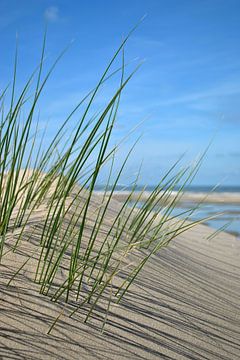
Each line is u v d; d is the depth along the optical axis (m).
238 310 2.05
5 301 1.46
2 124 1.70
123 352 1.40
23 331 1.35
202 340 1.64
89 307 1.58
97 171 1.59
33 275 1.66
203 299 2.04
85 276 1.79
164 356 1.45
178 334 1.62
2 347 1.26
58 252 1.90
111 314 1.59
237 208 10.87
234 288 2.39
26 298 1.51
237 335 1.76
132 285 1.87
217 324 1.81
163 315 1.72
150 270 2.14
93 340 1.41
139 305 1.73
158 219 3.91
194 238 3.63
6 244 1.83
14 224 2.03
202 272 2.52
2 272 1.62
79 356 1.32
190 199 17.64
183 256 2.74
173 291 1.99
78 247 1.64
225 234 4.18
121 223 2.81
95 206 3.00
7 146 1.68
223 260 3.06
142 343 1.49
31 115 1.77
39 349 1.29
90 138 1.62
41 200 2.69
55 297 1.56
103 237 2.31
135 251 2.32
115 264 2.02
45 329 1.39
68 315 1.50
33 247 1.88
